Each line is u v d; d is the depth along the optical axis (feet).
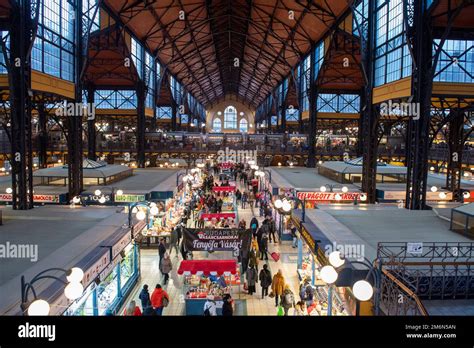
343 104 135.64
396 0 60.59
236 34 150.82
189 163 139.13
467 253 32.81
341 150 147.95
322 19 97.91
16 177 52.03
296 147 148.97
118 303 40.22
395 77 60.90
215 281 44.06
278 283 42.86
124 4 93.91
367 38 69.82
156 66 139.85
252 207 99.30
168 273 51.52
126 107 130.52
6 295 23.89
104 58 108.78
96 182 79.15
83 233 38.83
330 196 68.08
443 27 53.16
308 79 127.34
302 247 52.70
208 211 79.25
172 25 117.70
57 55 61.82
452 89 55.42
